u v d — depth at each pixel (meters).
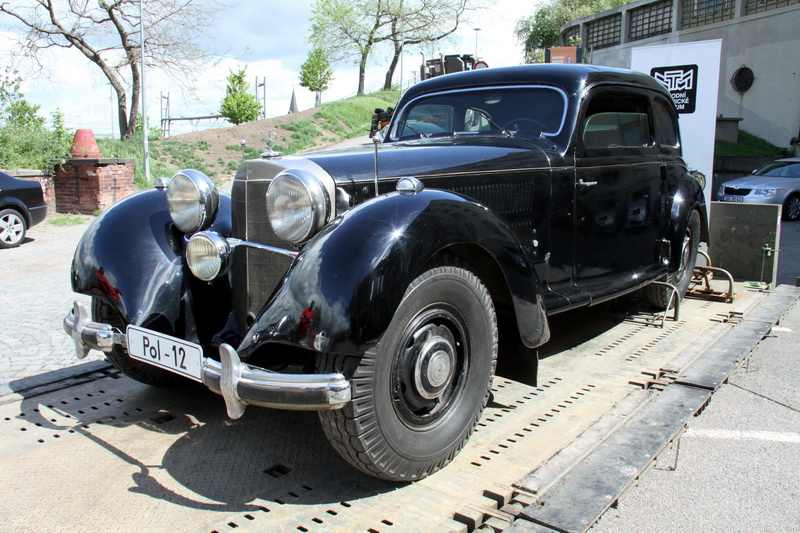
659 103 4.20
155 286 2.85
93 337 2.66
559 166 3.24
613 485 2.21
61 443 2.68
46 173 11.48
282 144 18.73
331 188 2.41
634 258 3.94
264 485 2.34
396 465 2.21
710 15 21.44
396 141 3.72
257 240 2.64
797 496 2.45
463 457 2.46
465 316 2.43
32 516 2.12
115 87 18.78
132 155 15.08
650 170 3.99
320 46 32.50
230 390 2.07
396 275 2.11
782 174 13.47
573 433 2.64
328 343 2.01
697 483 2.54
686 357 3.54
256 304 2.67
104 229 2.97
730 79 21.06
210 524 2.05
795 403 3.34
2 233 8.52
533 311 2.63
